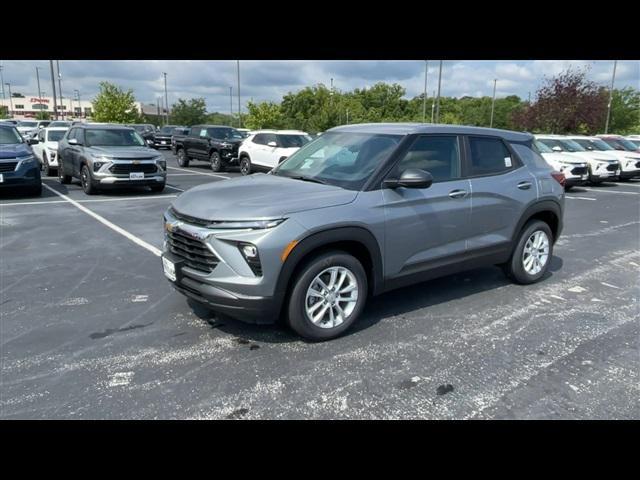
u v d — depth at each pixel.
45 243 6.98
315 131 47.22
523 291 5.25
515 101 80.88
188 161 21.48
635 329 4.26
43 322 4.20
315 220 3.62
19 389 3.14
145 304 4.65
